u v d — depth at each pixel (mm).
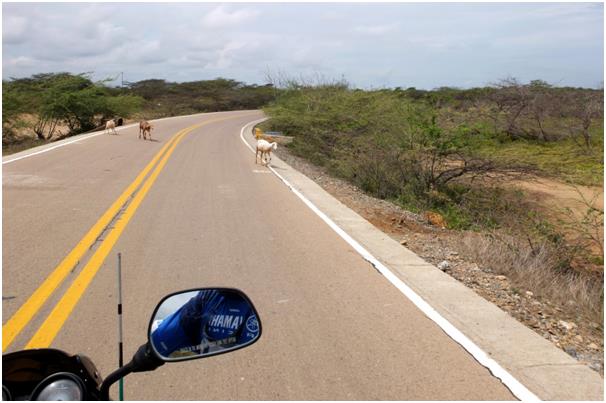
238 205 12438
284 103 31125
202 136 32594
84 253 8203
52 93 37750
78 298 6375
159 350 2430
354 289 7055
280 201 13242
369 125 25641
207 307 2539
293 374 4758
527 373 4941
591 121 33188
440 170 19781
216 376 4680
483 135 19297
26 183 14094
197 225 10289
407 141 19781
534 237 12023
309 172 20250
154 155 21516
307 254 8641
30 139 37156
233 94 86312
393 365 4977
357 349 5277
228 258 8242
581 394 4609
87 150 22203
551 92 35188
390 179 19250
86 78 39750
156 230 9758
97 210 11258
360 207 13812
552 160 24578
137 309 6090
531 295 7695
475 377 4809
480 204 17234
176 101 76562
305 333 5613
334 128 26312
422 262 8500
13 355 2449
